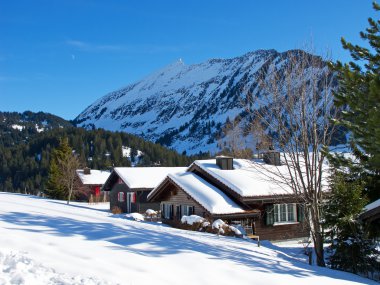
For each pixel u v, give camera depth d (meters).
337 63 11.89
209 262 9.98
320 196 15.48
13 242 8.89
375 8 11.98
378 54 11.84
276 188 23.33
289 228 25.66
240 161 28.53
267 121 15.93
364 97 11.02
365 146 11.64
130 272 7.90
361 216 14.74
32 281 6.29
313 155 15.25
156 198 30.94
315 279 10.14
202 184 26.83
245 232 23.28
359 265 15.08
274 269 10.76
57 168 57.62
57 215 16.72
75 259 8.20
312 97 15.31
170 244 11.95
